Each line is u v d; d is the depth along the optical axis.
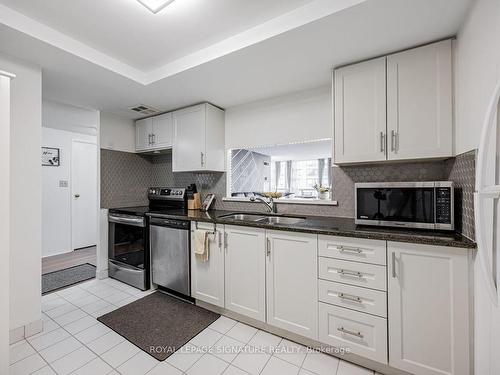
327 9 1.38
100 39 1.78
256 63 1.91
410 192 1.63
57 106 3.03
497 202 0.98
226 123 3.00
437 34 1.53
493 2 1.06
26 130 1.86
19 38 1.58
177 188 3.15
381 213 1.72
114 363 1.60
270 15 1.54
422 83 1.62
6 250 1.44
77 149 4.43
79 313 2.20
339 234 1.58
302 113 2.48
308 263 1.72
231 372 1.54
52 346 1.76
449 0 1.26
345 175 2.27
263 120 2.71
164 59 2.07
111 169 3.16
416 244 1.39
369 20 1.41
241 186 3.62
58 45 1.69
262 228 1.91
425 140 1.61
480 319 1.20
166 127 3.08
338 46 1.67
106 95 2.56
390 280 1.46
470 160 1.32
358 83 1.83
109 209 3.10
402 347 1.44
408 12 1.34
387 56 1.73
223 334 1.92
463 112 1.43
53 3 1.42
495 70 1.04
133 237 2.82
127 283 2.85
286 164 5.58
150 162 3.65
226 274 2.11
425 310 1.38
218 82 2.26
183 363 1.61
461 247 1.27
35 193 1.91
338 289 1.62
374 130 1.77
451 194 1.49
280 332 1.90
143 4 1.41
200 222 2.27
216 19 1.57
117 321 2.08
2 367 1.41
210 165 2.79
